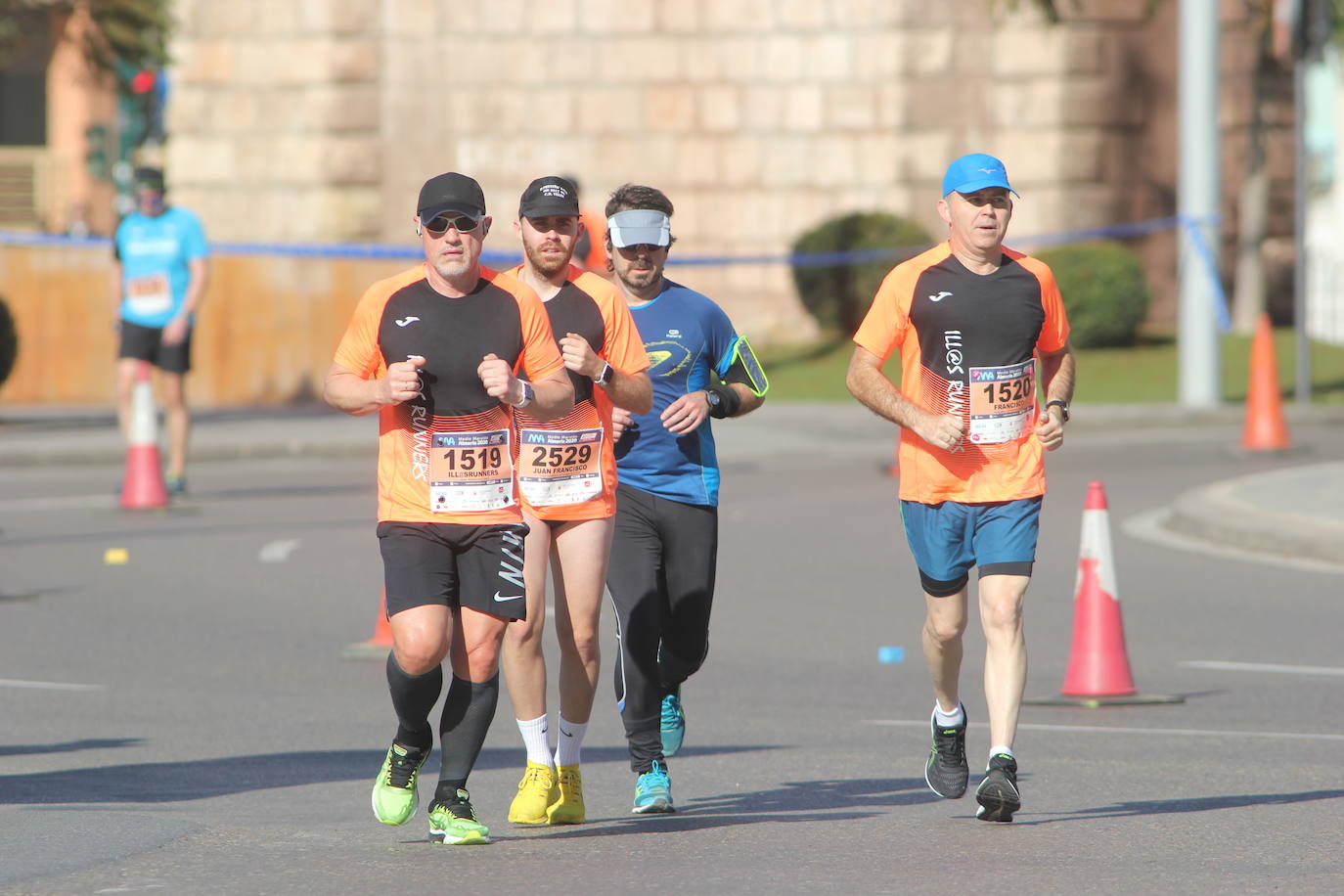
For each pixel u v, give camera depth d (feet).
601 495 81.20
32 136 582.76
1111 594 113.50
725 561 167.12
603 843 76.43
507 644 78.38
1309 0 279.49
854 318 352.90
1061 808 83.76
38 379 328.70
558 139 380.99
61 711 108.58
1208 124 284.00
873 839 77.20
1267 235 376.89
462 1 379.55
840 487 219.41
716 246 380.37
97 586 152.76
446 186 74.18
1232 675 119.75
